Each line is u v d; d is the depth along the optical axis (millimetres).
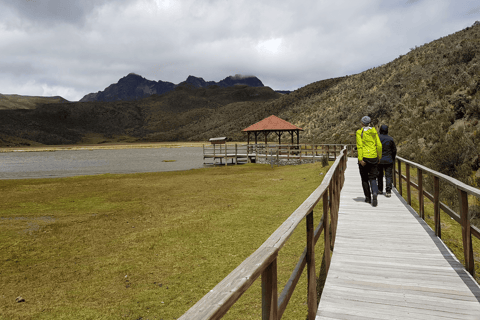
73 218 10367
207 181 18438
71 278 5680
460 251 6480
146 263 6277
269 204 11203
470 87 18859
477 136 14836
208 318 947
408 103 30562
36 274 5891
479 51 27594
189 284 5301
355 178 12430
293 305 4352
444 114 19500
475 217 7559
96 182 20062
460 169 13336
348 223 6223
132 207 11828
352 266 4262
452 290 3531
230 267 5926
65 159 52844
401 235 5469
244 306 4477
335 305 3291
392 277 3902
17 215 10969
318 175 16578
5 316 4355
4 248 7422
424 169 5848
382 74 54906
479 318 2957
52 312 4477
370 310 3174
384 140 8352
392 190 9555
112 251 7055
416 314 3070
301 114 73500
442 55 36844
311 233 2936
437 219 5305
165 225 9047
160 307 4570
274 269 1765
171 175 23078
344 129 43375
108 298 4887
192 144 110188
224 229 8398
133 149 92750
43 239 8117
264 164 30000
